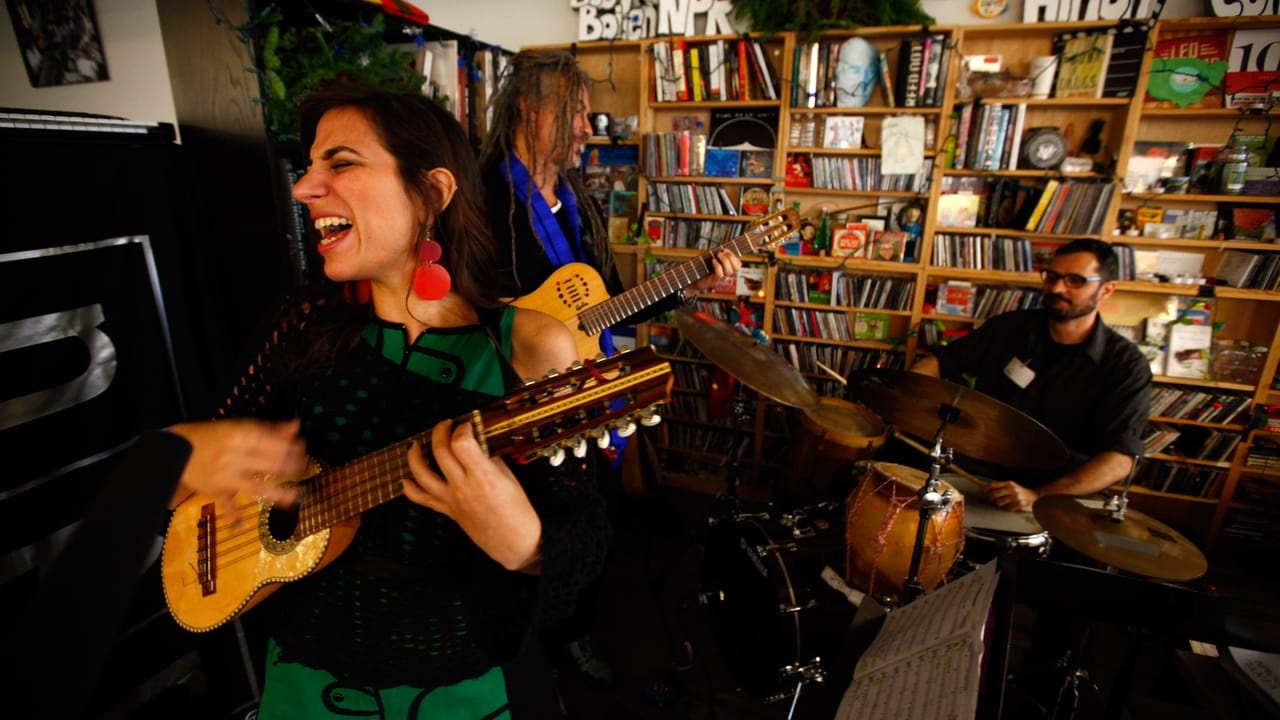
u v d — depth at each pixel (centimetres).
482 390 72
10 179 112
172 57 159
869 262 292
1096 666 198
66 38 221
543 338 76
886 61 284
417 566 73
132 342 134
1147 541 167
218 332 158
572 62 177
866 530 168
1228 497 273
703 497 316
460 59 232
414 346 73
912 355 294
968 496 209
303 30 163
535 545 63
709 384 327
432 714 76
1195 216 267
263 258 165
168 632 143
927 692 59
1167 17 255
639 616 226
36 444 120
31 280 116
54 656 36
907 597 153
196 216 171
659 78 296
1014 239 281
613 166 325
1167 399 274
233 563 77
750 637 181
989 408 164
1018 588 99
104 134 125
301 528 74
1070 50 259
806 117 293
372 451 74
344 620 75
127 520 38
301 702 78
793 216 209
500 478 59
